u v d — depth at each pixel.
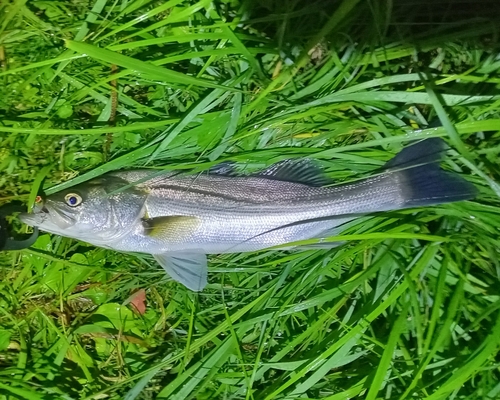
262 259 0.55
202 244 0.52
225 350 0.50
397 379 0.50
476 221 0.51
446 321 0.46
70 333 0.53
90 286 0.55
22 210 0.51
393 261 0.51
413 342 0.52
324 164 0.53
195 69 0.52
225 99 0.52
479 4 0.52
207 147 0.50
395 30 0.52
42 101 0.51
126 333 0.55
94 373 0.53
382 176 0.50
